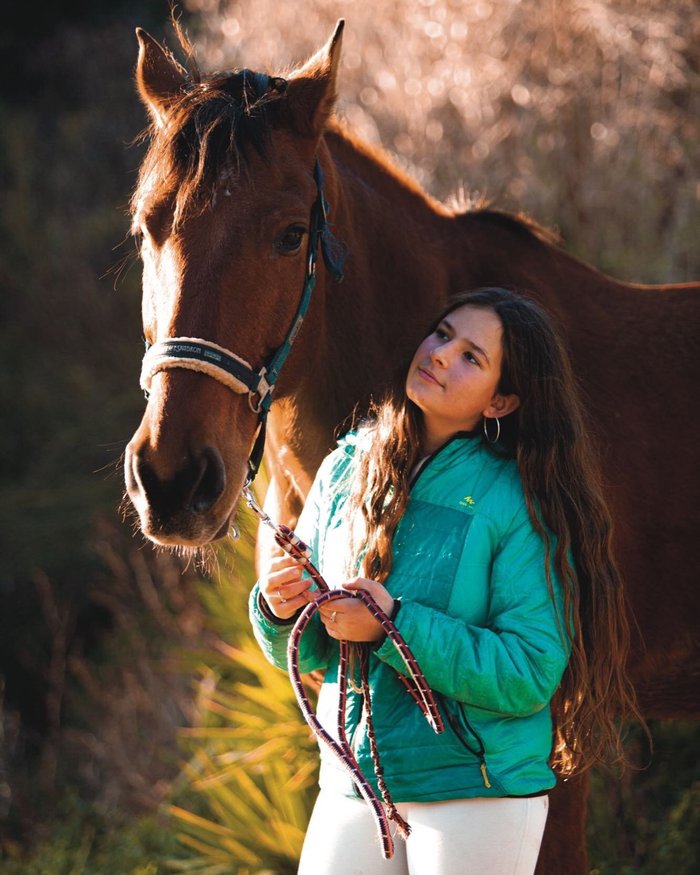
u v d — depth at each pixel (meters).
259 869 5.41
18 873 6.47
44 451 12.55
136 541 10.46
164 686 7.96
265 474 4.90
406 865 2.48
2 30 16.81
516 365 2.53
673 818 4.98
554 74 8.05
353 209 3.34
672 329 3.69
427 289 3.44
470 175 8.27
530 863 2.41
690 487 3.46
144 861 6.15
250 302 2.69
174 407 2.57
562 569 2.45
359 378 3.32
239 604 6.05
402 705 2.44
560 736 2.65
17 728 9.54
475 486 2.49
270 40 9.31
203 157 2.63
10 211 14.04
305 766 5.44
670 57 7.96
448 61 8.41
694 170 7.75
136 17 16.23
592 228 8.02
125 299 12.95
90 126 15.13
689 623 3.50
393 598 2.39
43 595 11.20
